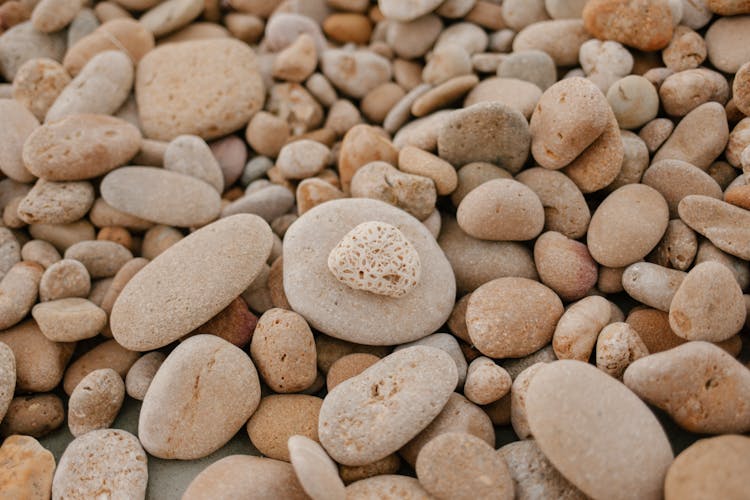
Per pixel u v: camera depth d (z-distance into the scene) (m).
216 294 0.43
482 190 0.45
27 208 0.47
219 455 0.42
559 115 0.45
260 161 0.53
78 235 0.49
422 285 0.44
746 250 0.42
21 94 0.53
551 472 0.39
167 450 0.41
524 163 0.48
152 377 0.43
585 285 0.44
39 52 0.56
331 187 0.49
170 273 0.44
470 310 0.44
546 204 0.46
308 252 0.44
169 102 0.53
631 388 0.39
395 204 0.47
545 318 0.43
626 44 0.50
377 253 0.42
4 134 0.50
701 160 0.46
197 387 0.41
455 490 0.38
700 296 0.40
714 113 0.46
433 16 0.56
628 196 0.45
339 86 0.56
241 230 0.44
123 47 0.55
